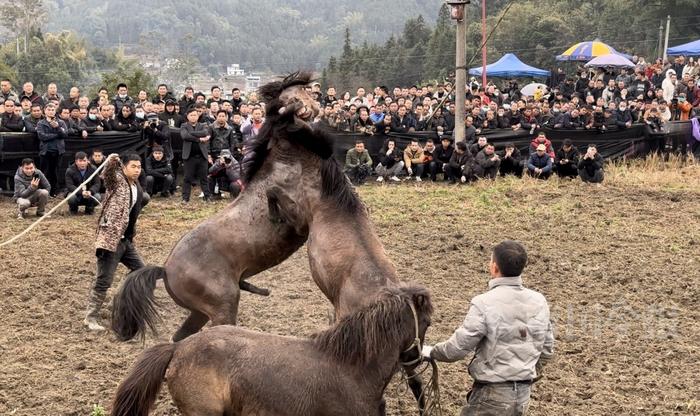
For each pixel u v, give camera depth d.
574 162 16.95
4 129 15.31
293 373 4.55
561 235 12.27
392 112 17.73
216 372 4.58
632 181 16.78
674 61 29.47
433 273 10.34
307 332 8.18
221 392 4.57
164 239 12.02
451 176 16.89
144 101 16.62
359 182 16.94
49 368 7.21
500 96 22.31
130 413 4.66
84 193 13.41
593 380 7.09
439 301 9.18
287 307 8.96
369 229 5.88
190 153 14.78
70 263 10.66
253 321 8.49
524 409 5.00
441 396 6.70
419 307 4.81
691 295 9.48
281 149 6.23
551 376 7.12
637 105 19.94
